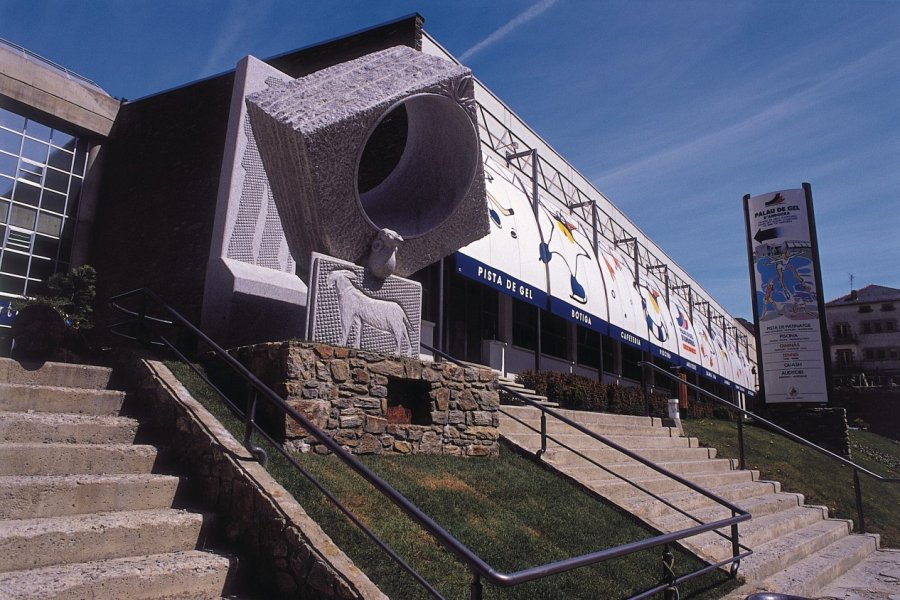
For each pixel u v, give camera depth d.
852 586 7.75
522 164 20.06
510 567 4.94
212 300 8.82
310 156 6.53
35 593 3.06
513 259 15.73
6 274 15.02
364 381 6.49
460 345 16.80
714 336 37.34
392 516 5.07
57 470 4.32
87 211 14.74
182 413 5.08
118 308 7.34
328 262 6.91
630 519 7.24
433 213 8.21
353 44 15.52
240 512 4.36
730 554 7.41
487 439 7.82
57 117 15.20
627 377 26.89
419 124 8.47
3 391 4.83
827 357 20.94
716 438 17.05
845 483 14.96
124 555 3.81
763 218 22.73
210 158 11.41
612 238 26.92
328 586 3.78
